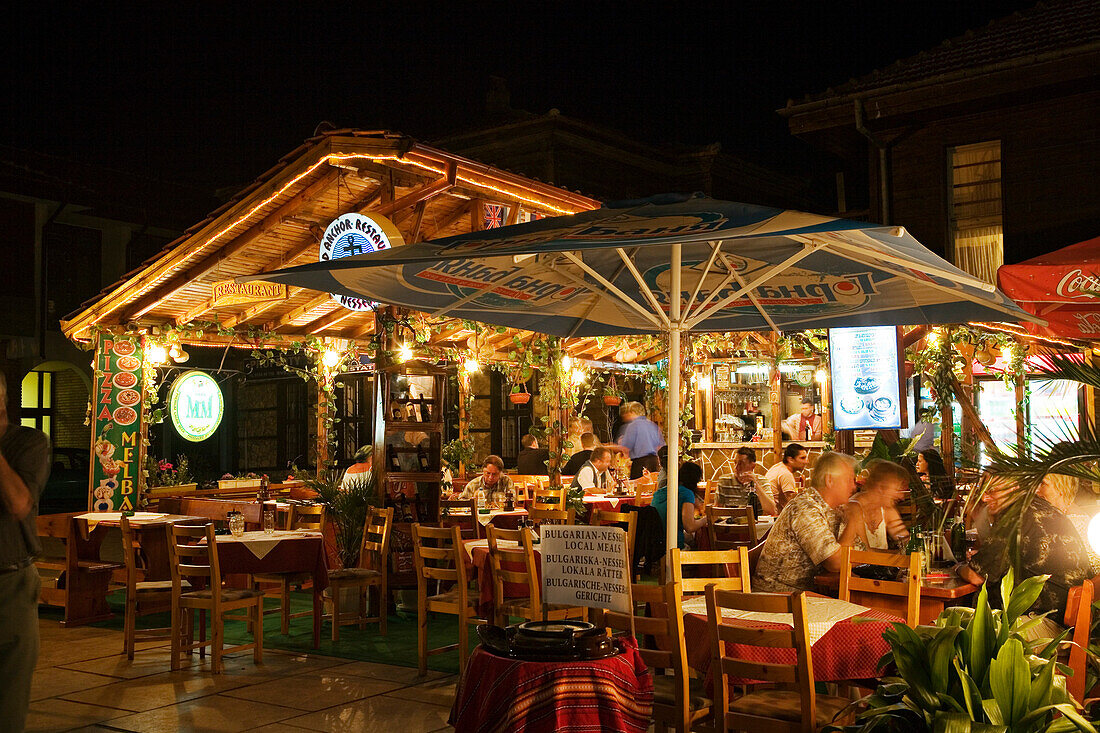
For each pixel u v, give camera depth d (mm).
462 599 7152
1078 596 4410
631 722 3848
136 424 12953
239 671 7590
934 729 3389
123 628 9516
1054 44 14672
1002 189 15484
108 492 12680
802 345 14336
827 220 4320
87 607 9797
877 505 6281
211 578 7578
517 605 7078
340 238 9719
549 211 11219
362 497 9930
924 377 11555
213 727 6039
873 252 4742
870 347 9820
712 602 4289
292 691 6914
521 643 3809
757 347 15094
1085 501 5977
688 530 8078
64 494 23312
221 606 7594
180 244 11500
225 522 11273
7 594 4148
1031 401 13953
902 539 6332
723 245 5695
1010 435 14562
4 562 4148
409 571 9516
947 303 6145
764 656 4500
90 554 10094
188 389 13492
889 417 9719
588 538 4004
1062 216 14992
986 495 5398
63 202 25172
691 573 8031
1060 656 4445
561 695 3664
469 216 11320
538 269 6035
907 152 16344
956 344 11484
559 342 15078
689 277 6363
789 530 5773
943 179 16016
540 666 3695
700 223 4574
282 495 13766
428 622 9656
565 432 17484
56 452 24922
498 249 4539
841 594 5359
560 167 21219
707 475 16094
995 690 3432
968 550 6781
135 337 12961
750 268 6086
